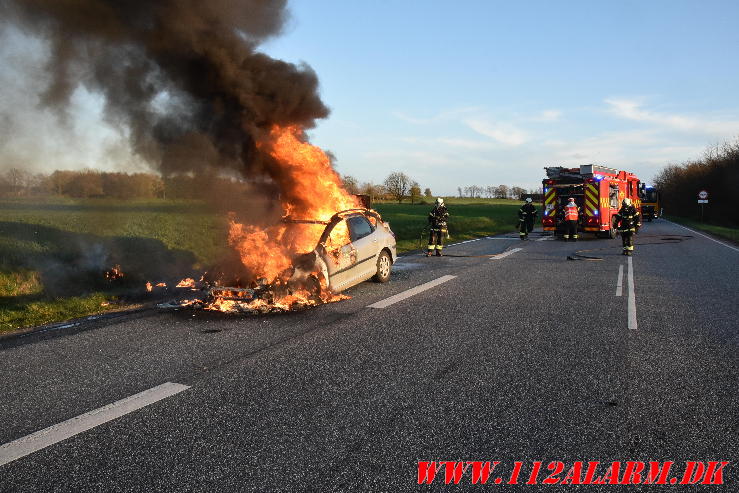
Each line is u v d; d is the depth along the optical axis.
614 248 16.55
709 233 24.69
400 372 4.49
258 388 4.12
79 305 7.65
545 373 4.44
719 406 3.70
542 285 9.12
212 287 7.38
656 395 3.92
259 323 6.36
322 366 4.67
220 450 3.10
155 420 3.54
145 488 2.70
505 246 17.45
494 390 4.04
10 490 2.69
